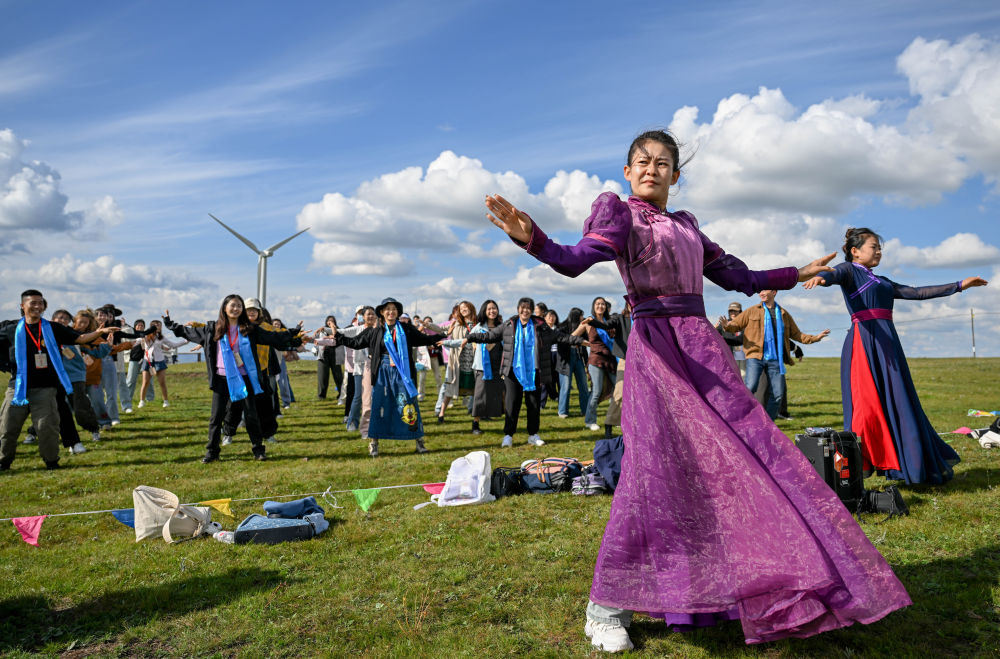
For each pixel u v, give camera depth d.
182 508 5.29
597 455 6.41
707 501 2.72
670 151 3.16
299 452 9.77
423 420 13.63
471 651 3.07
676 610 2.62
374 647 3.17
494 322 11.45
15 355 8.65
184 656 3.20
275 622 3.53
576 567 4.20
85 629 3.54
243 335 9.30
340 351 17.41
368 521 5.57
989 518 4.81
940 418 11.12
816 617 2.55
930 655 2.88
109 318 13.41
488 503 6.07
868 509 5.03
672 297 3.00
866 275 5.78
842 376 5.92
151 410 16.25
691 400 2.83
